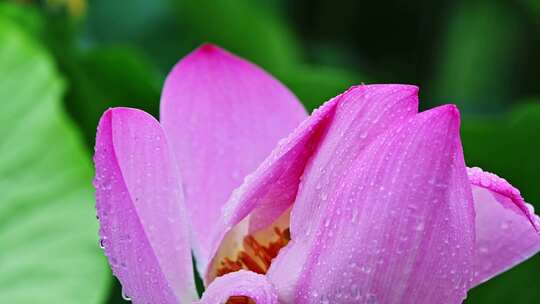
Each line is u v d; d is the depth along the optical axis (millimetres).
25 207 984
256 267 684
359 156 640
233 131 733
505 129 995
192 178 725
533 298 994
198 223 719
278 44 1408
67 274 963
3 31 1100
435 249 630
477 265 675
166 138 673
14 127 1033
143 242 645
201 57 732
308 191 649
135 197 667
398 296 633
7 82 1066
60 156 1025
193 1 1377
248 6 1358
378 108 646
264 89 739
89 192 1012
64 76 1163
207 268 684
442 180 627
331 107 651
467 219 633
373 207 632
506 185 659
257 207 672
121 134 663
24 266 959
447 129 627
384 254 631
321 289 637
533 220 657
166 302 649
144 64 1114
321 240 639
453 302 637
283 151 652
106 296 970
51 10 1195
